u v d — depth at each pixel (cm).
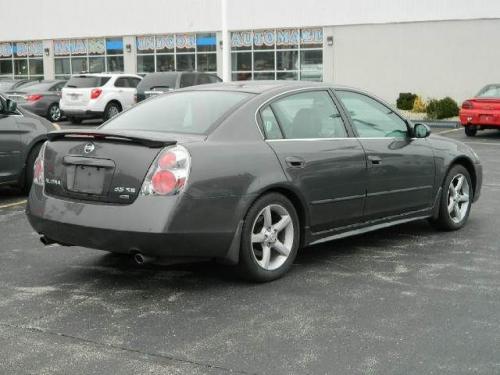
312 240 577
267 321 456
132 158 496
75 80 2316
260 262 537
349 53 2859
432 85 2705
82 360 395
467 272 567
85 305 492
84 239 505
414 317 460
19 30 3747
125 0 3359
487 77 2597
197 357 397
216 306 487
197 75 2044
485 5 2564
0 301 502
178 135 523
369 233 715
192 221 487
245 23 3061
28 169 945
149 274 568
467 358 392
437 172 688
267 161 532
